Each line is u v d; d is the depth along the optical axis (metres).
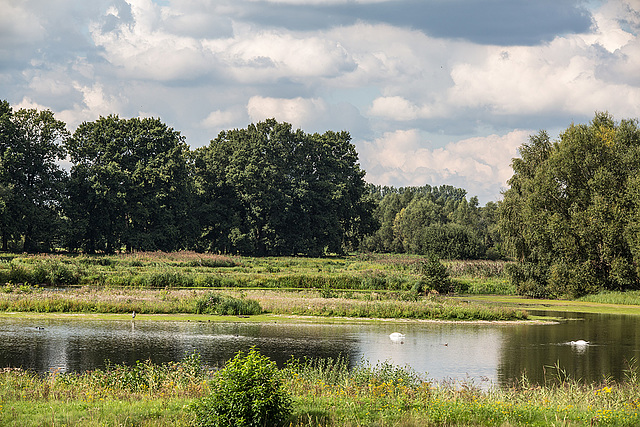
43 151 97.69
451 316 44.22
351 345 31.97
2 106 96.75
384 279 64.19
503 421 14.75
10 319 38.62
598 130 67.56
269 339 33.22
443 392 18.33
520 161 72.62
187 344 31.05
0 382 18.72
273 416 13.91
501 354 30.27
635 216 59.94
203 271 74.50
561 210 66.94
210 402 13.86
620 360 29.00
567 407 16.36
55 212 98.81
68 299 43.31
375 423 14.21
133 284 59.62
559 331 38.69
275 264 89.31
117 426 13.28
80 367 25.36
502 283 67.94
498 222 72.94
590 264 63.22
